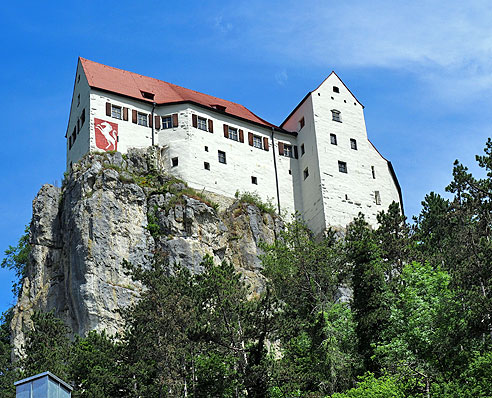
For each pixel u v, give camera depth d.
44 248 72.88
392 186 87.31
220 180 79.12
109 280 67.38
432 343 49.09
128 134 77.50
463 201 64.12
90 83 78.19
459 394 44.88
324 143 84.94
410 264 57.38
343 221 81.69
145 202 73.06
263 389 46.38
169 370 48.62
